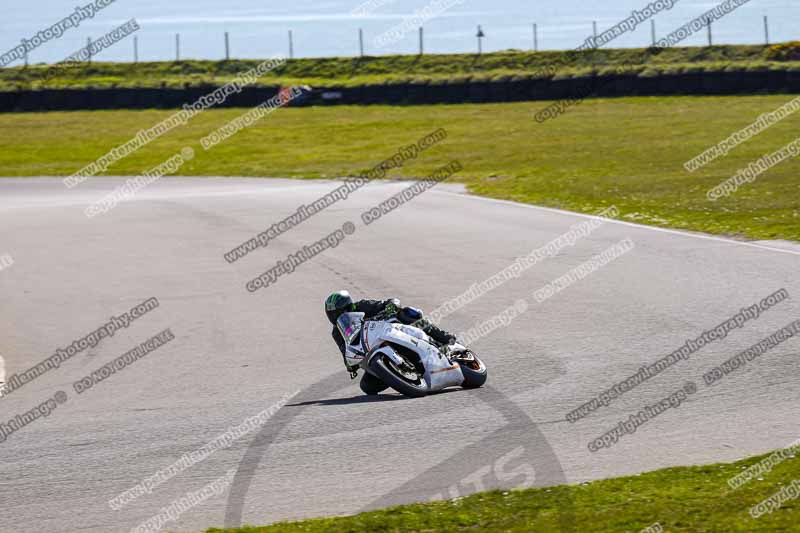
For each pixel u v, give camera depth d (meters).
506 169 110.19
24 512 25.03
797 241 60.50
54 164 138.88
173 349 45.31
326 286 57.12
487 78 180.00
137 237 79.00
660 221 71.75
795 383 32.38
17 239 80.44
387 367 33.53
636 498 23.20
